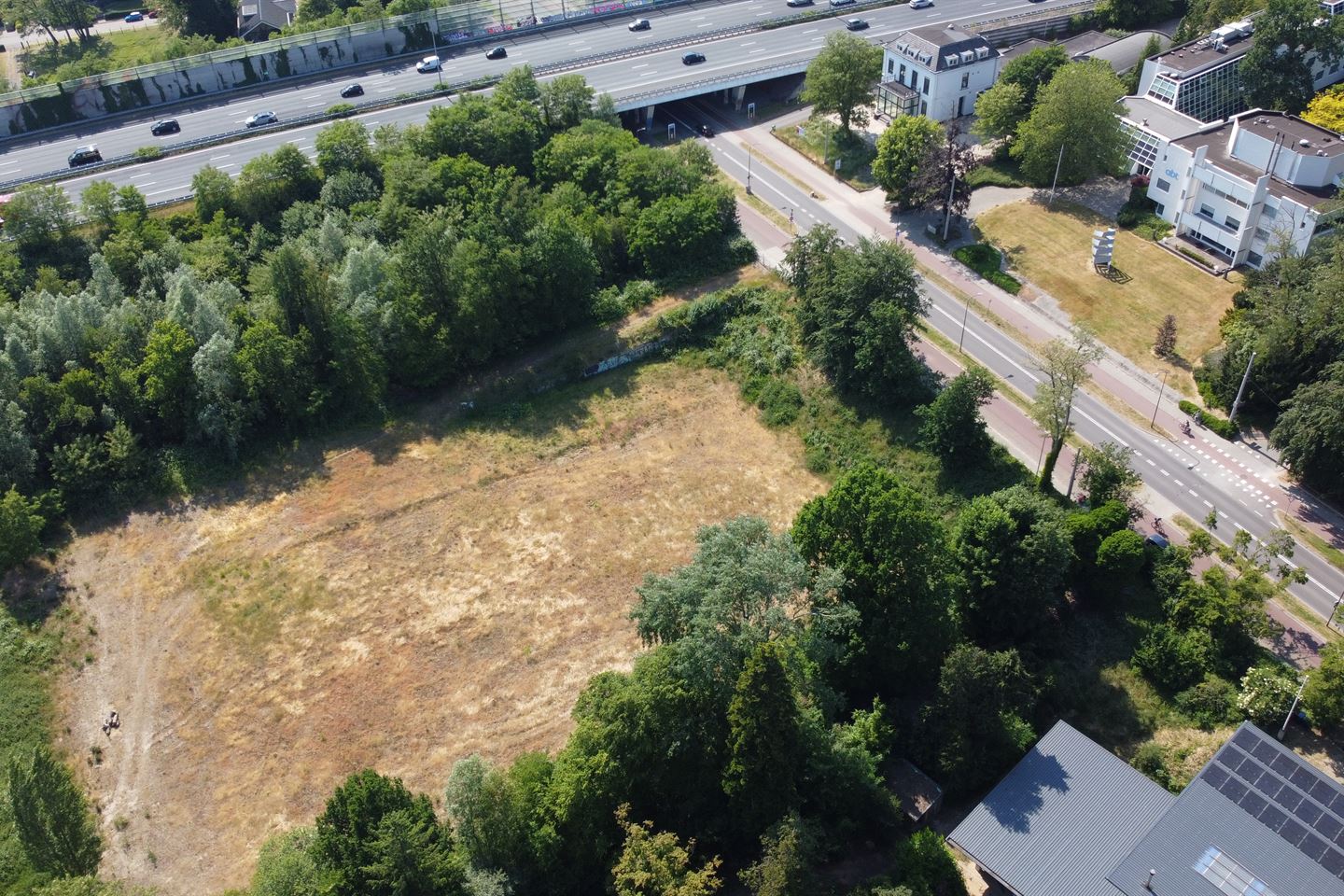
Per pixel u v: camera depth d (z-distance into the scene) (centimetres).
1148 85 15988
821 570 8219
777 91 18412
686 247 13750
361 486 11425
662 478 11419
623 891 7056
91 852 7512
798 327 12756
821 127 16462
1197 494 10531
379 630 9919
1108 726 8719
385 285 12400
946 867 7412
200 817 8506
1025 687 8462
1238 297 12369
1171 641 8825
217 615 10112
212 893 7981
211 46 18925
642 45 18662
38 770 7206
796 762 7669
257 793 8650
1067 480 10719
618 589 10212
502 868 7250
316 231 13650
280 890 6819
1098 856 7406
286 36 18525
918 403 11494
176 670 9650
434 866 6725
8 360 11394
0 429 10875
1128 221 14250
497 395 12494
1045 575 8938
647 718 7581
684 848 7394
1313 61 15525
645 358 13075
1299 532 10062
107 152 16338
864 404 11794
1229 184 13025
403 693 9356
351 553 10688
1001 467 10731
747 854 7850
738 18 19575
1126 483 9819
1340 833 6694
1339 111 14450
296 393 11925
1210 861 6681
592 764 7444
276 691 9431
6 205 13625
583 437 11969
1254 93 15388
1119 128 14612
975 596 9088
